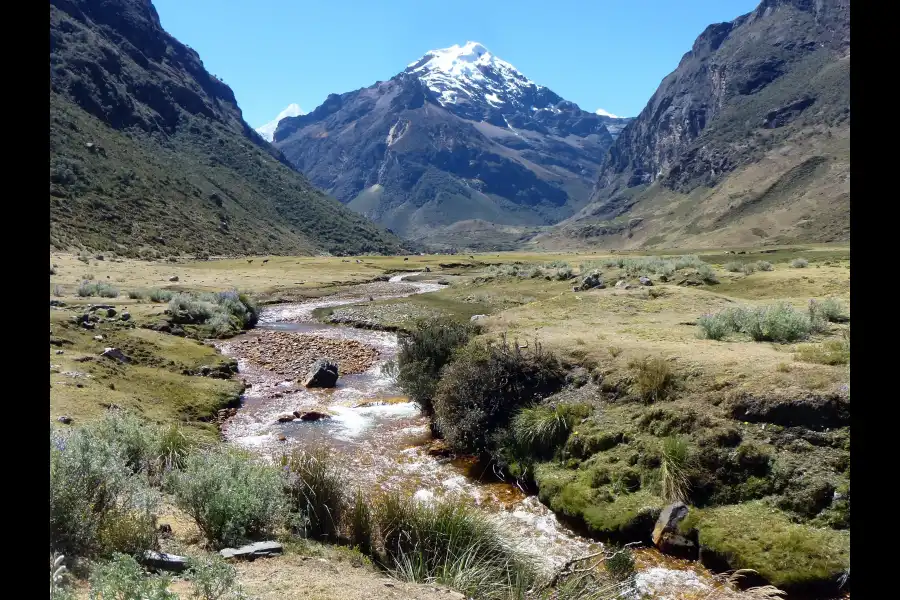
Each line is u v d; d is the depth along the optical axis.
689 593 6.48
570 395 11.38
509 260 102.06
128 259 74.62
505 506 9.21
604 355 12.23
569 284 33.62
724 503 7.93
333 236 193.50
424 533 6.65
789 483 7.77
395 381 16.34
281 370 18.91
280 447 11.45
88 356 14.00
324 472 7.49
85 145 119.44
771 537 7.08
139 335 18.47
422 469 10.64
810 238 182.12
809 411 8.50
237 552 5.34
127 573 3.33
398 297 38.94
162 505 6.53
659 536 7.68
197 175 164.25
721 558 7.09
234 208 153.75
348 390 16.53
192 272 58.06
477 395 11.82
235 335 25.14
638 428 9.67
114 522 5.03
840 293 21.56
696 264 30.69
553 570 6.49
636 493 8.58
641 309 19.28
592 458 9.55
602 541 8.11
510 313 20.02
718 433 8.70
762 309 15.30
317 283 52.06
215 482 6.03
